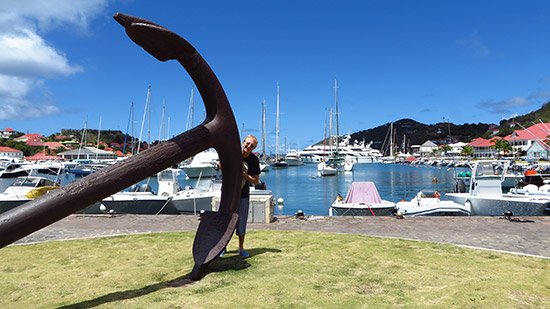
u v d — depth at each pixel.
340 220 9.73
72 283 4.91
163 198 14.81
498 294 4.41
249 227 8.85
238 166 5.44
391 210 13.94
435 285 4.71
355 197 15.12
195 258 5.11
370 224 9.14
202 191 16.72
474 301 4.22
